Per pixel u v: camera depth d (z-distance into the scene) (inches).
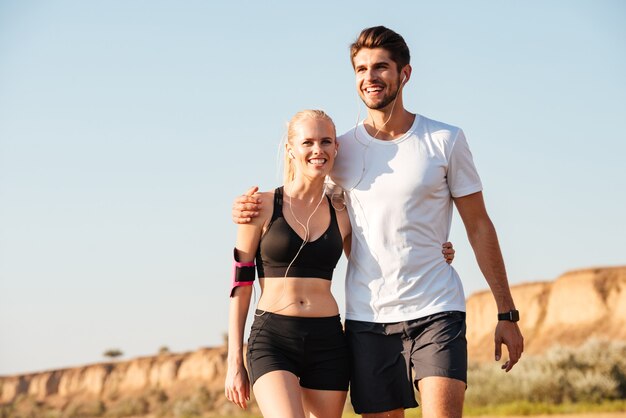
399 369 196.4
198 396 2541.8
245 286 199.5
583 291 2524.6
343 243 208.4
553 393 1157.1
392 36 199.3
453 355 189.2
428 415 186.2
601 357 1242.0
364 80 199.2
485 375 1302.9
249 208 197.0
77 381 3501.5
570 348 1333.7
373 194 197.5
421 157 196.4
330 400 197.6
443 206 198.8
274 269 197.0
